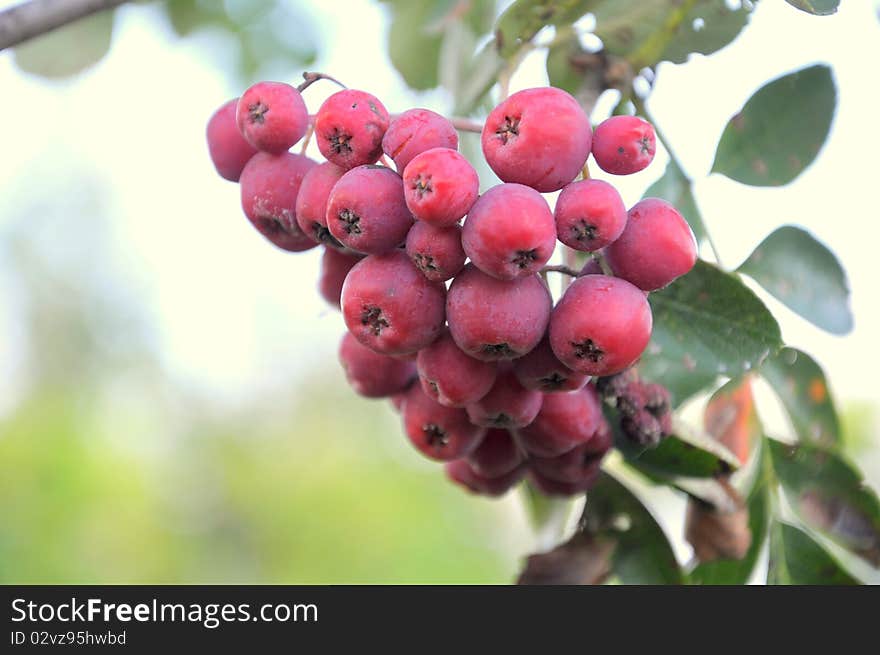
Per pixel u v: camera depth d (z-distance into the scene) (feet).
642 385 0.89
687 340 0.89
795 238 0.94
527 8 0.94
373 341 0.83
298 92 0.85
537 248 0.79
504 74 0.93
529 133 0.80
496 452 0.92
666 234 0.82
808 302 0.93
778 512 0.94
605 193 0.80
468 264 0.82
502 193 0.80
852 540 0.94
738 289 0.89
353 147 0.82
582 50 0.95
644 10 0.94
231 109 0.88
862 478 0.94
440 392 0.84
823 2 0.87
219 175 0.89
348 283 0.83
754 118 0.95
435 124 0.81
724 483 0.92
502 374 0.86
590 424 0.89
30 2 0.89
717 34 0.94
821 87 0.94
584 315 0.81
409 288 0.82
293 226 0.86
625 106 0.94
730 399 0.95
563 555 0.95
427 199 0.79
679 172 0.94
